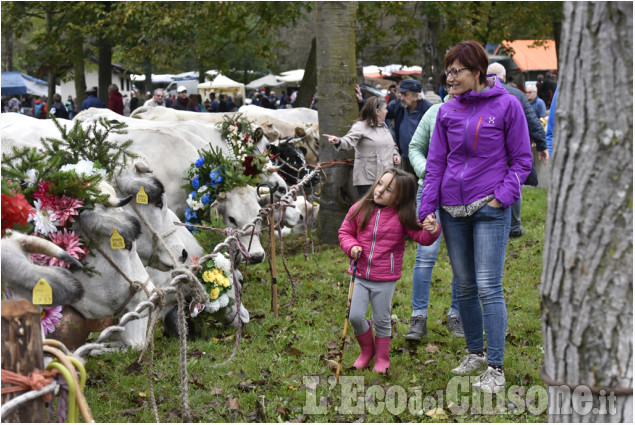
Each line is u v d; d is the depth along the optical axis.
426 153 5.55
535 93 13.68
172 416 4.11
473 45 4.29
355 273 4.66
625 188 2.38
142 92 37.38
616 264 2.41
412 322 5.31
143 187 4.79
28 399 2.52
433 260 5.32
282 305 6.50
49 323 3.92
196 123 7.98
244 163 6.29
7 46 36.06
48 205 3.92
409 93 7.72
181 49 16.38
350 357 5.05
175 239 5.08
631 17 2.33
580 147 2.42
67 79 21.88
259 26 16.42
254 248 5.95
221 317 5.57
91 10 17.36
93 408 4.20
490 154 4.29
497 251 4.36
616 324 2.44
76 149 4.62
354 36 9.34
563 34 2.47
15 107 32.09
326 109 9.33
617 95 2.35
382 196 4.61
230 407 4.24
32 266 3.07
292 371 4.80
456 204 4.38
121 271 4.28
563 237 2.50
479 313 4.67
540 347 5.21
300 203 9.78
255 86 36.06
